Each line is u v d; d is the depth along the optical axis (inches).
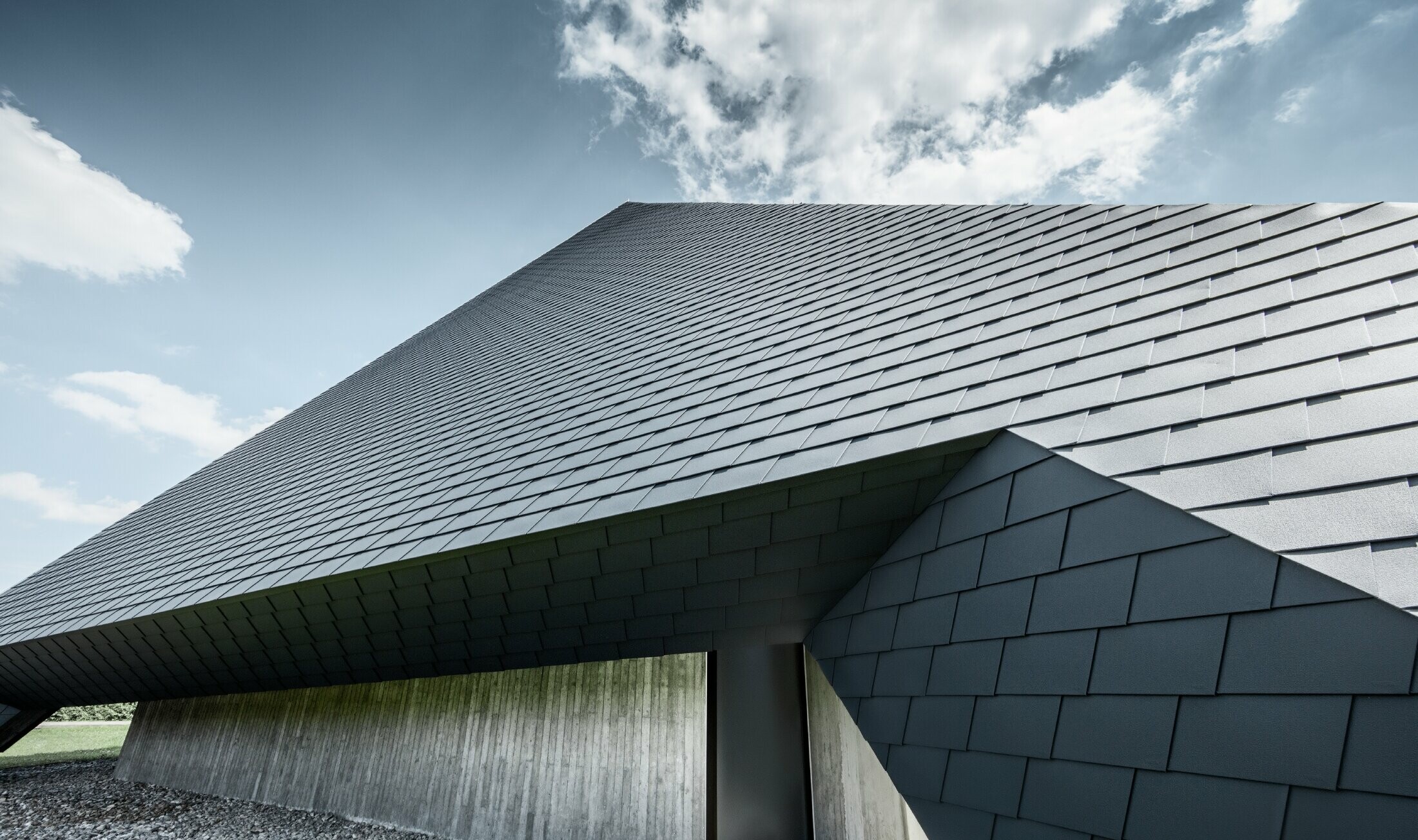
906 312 273.7
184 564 437.1
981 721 149.6
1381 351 130.8
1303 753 93.9
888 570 197.3
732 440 231.6
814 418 221.9
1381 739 86.6
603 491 237.6
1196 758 106.9
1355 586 96.3
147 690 465.1
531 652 275.6
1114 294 207.8
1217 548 117.4
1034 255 269.0
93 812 437.1
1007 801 137.0
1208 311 173.9
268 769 449.4
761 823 226.8
